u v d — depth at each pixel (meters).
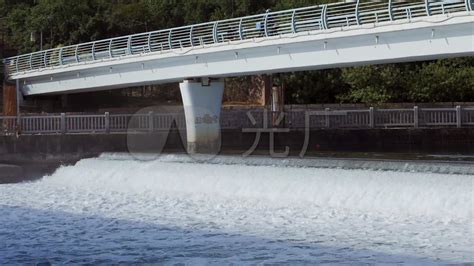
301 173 26.05
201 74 42.28
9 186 31.86
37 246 17.33
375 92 53.66
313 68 37.41
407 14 31.00
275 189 25.17
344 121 46.84
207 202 24.58
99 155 39.88
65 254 16.31
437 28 30.03
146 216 21.81
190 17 71.25
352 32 33.28
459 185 21.70
